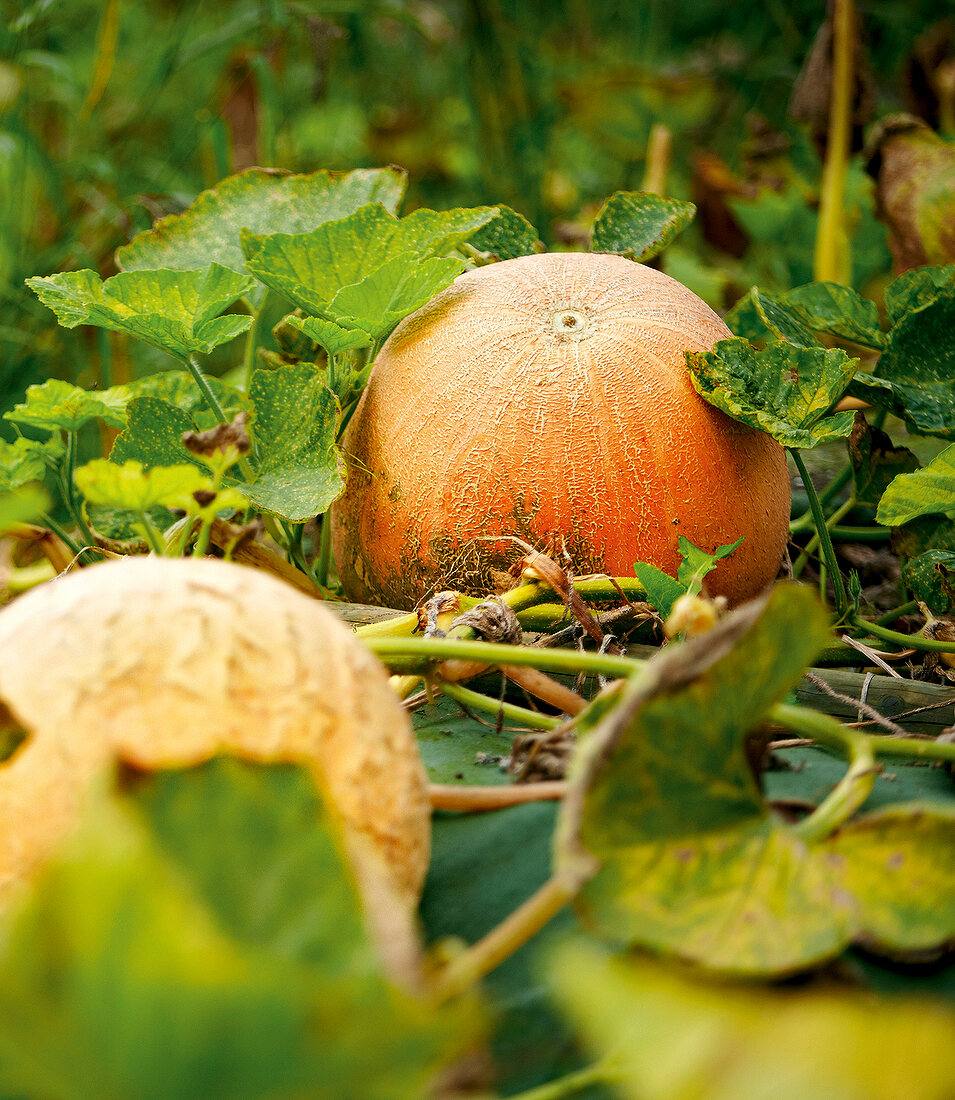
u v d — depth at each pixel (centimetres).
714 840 130
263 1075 76
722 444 172
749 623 129
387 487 175
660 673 128
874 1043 82
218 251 191
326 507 166
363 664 134
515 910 139
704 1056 84
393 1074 77
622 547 170
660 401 171
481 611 158
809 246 287
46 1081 78
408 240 178
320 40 290
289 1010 74
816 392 173
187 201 253
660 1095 83
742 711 130
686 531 171
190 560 136
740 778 131
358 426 178
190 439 153
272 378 174
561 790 146
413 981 93
